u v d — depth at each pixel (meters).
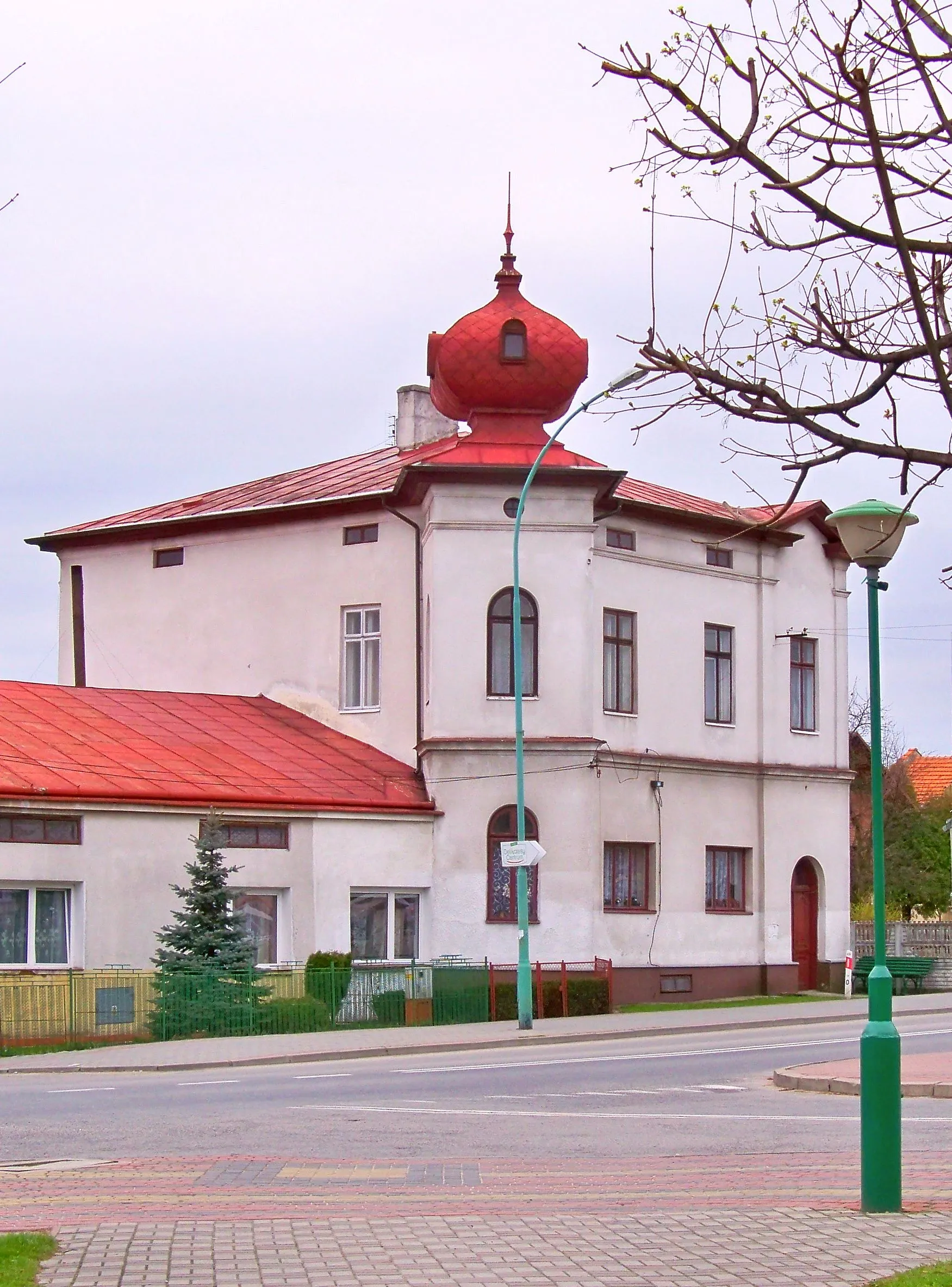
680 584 39.78
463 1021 33.28
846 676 43.69
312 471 44.59
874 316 8.02
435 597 36.09
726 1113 17.77
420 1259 9.70
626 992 37.47
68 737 34.50
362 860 34.81
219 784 33.78
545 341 37.06
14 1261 9.16
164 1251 9.85
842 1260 9.65
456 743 35.75
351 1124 16.61
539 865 35.88
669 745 39.09
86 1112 17.94
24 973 29.83
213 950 30.97
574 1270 9.41
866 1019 34.03
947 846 62.72
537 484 36.34
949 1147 15.04
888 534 11.88
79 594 44.38
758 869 41.00
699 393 7.87
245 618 41.12
